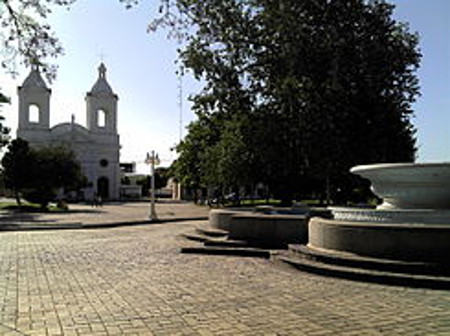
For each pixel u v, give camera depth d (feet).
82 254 35.29
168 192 318.86
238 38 71.51
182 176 159.43
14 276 25.94
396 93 74.84
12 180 125.59
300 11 70.28
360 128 70.28
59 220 81.71
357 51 68.85
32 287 22.88
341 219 34.76
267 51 72.79
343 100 67.87
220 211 45.09
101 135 234.79
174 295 20.85
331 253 27.20
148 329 15.79
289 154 72.02
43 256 34.27
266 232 36.32
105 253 35.83
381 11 73.05
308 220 35.53
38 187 129.18
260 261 31.07
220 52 72.23
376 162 70.18
